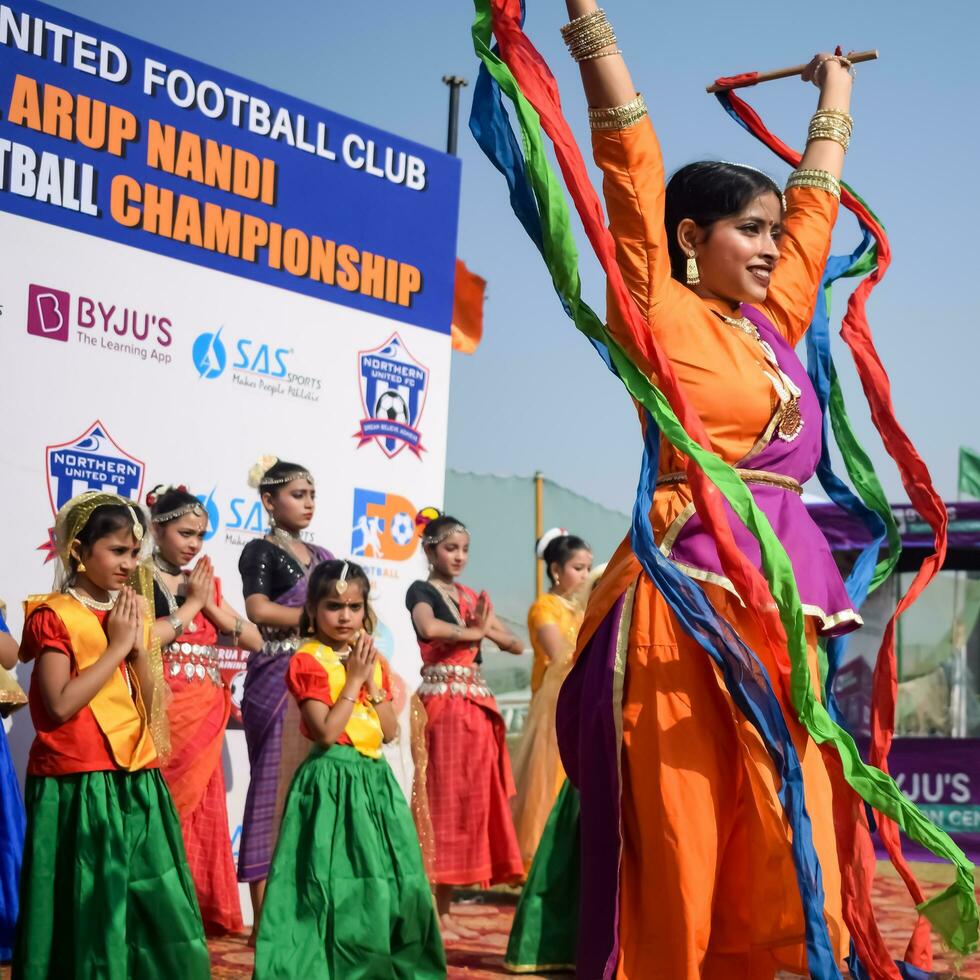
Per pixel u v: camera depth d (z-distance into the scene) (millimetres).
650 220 3127
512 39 3148
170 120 6906
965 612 9820
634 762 3002
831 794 3186
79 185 6559
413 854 5211
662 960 2928
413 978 5133
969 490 11680
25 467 6324
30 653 4664
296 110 7438
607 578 3238
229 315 7113
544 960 5469
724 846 3043
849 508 3943
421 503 8016
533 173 3047
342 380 7621
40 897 4488
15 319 6328
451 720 7070
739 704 2902
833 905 3033
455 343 8914
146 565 5191
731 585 3068
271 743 6500
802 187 3799
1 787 5535
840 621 3209
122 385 6680
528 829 7992
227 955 5922
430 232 8109
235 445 7105
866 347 3855
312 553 6883
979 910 3176
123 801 4605
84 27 6594
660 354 2980
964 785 9602
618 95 3121
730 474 2900
